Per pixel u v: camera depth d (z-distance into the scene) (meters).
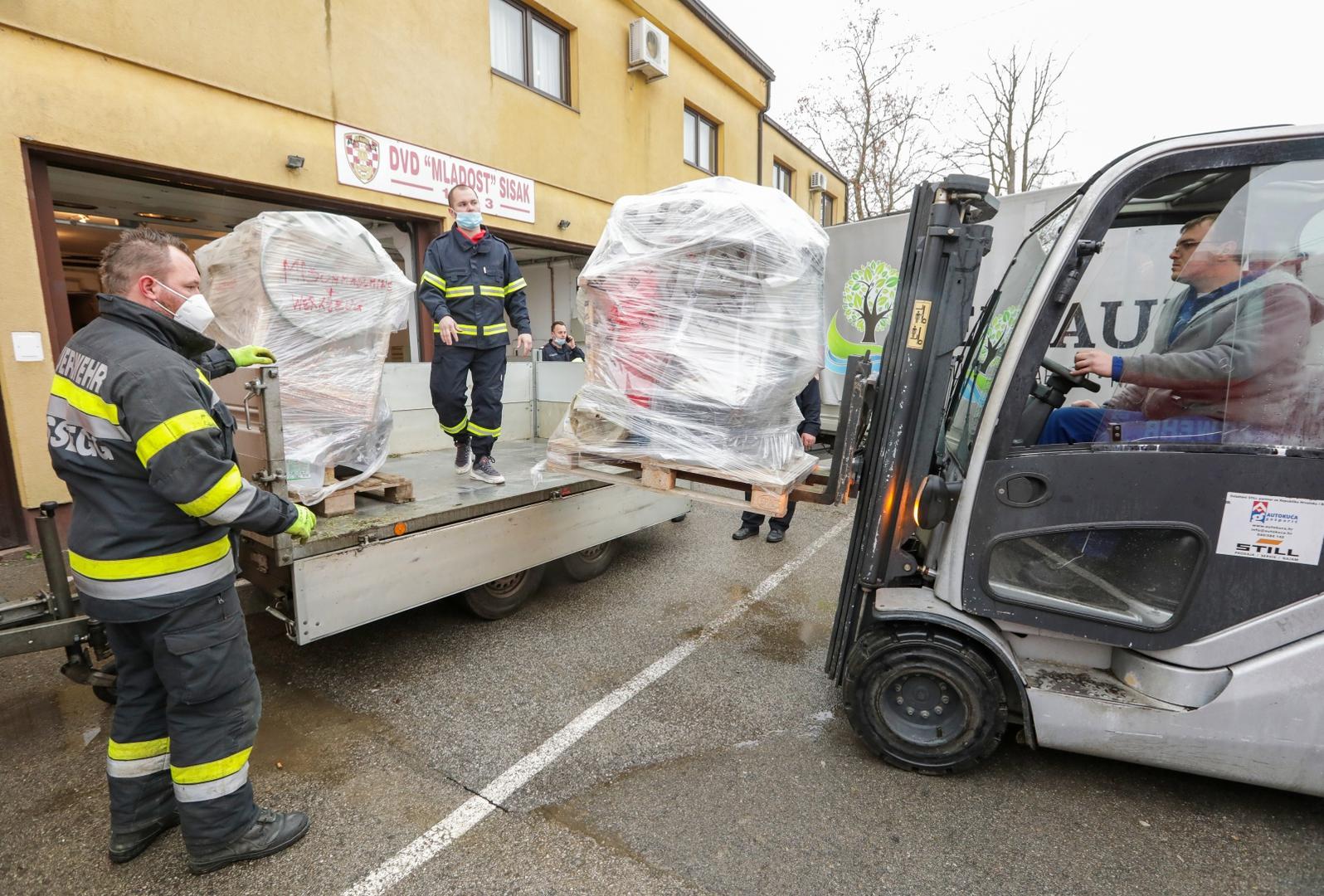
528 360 5.62
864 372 2.85
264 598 2.96
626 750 2.62
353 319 3.09
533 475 3.48
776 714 2.89
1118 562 2.25
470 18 7.15
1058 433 2.57
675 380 2.81
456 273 3.71
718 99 11.96
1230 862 2.08
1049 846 2.13
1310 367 2.03
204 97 5.07
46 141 4.28
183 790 1.92
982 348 2.89
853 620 2.64
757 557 5.01
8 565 4.16
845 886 1.96
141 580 1.79
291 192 5.72
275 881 1.96
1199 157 2.05
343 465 3.17
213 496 1.76
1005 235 5.99
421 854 2.07
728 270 2.72
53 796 2.31
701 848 2.10
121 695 1.99
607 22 9.11
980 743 2.39
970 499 2.34
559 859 2.05
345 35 5.98
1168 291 2.50
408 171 6.67
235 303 2.96
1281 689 2.07
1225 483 2.08
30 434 4.34
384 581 2.97
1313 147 1.98
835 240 7.43
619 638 3.62
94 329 1.83
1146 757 2.24
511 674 3.21
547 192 8.44
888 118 18.73
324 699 2.96
